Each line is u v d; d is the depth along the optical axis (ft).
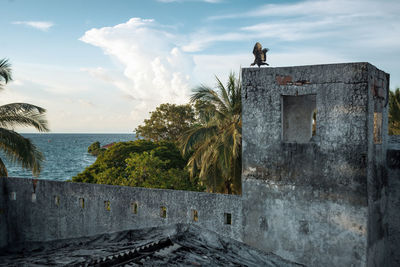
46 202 45.70
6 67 47.32
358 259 25.36
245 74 29.25
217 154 43.09
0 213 47.88
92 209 42.37
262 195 28.99
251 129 29.22
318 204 26.71
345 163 25.67
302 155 27.25
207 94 46.75
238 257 18.37
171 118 96.58
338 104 25.76
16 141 46.80
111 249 20.44
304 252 27.32
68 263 17.81
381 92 28.17
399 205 30.17
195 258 17.31
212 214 34.42
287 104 33.88
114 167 65.31
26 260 21.30
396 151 30.19
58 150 362.33
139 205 39.11
